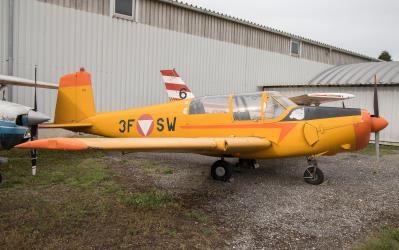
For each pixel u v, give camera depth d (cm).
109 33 1066
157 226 361
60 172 587
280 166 724
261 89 1533
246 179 598
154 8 1159
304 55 1756
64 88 805
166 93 1198
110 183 533
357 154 951
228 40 1381
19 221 359
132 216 385
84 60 1023
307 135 546
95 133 782
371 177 636
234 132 608
